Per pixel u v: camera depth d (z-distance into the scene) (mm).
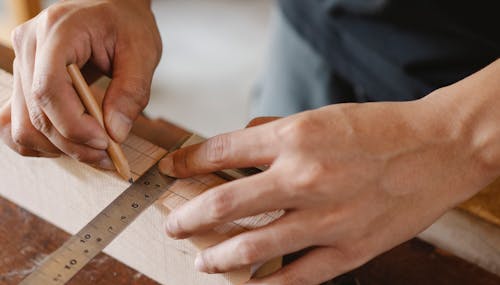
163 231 841
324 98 1438
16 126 862
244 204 704
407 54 1266
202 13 3340
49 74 799
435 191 747
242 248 714
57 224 1046
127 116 866
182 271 884
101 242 795
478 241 1042
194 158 792
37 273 772
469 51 1227
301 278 751
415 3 1194
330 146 718
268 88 1595
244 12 3359
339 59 1373
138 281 956
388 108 767
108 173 866
